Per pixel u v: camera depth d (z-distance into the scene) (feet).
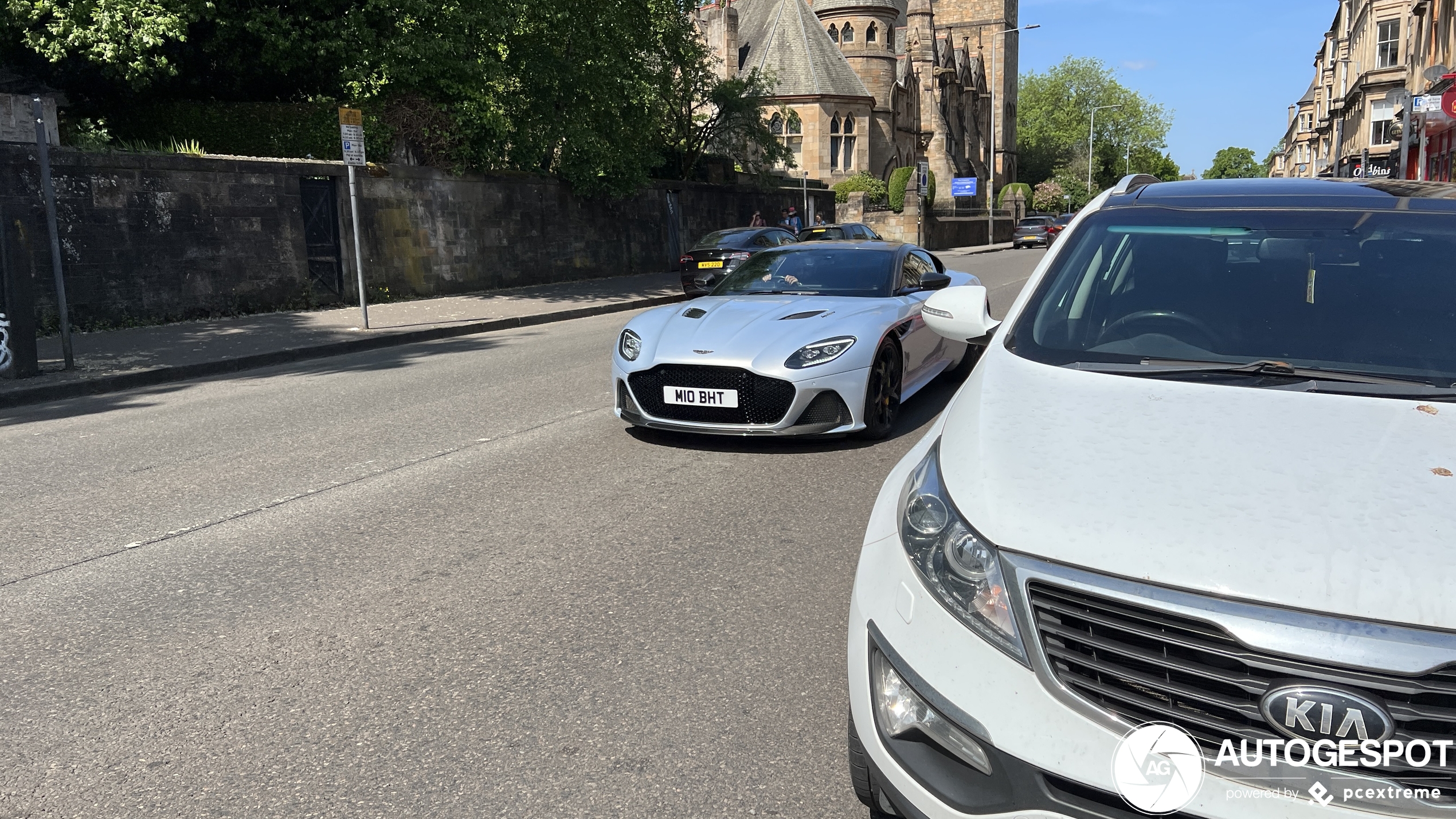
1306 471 6.45
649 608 12.77
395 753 9.43
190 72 59.62
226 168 50.57
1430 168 95.71
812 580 13.64
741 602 12.92
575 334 45.98
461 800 8.65
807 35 175.94
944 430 8.13
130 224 46.52
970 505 6.75
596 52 72.95
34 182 42.80
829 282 24.72
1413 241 9.51
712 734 9.67
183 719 10.19
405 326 47.47
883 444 21.62
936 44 230.27
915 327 23.81
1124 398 7.79
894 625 6.88
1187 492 6.35
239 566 14.73
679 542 15.34
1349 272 9.29
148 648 11.94
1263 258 9.64
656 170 98.99
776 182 118.21
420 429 24.36
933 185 158.92
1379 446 6.73
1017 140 324.60
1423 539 5.71
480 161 66.74
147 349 39.83
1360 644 5.31
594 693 10.54
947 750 6.43
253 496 18.65
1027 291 10.11
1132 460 6.80
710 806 8.47
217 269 50.49
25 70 56.65
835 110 173.78
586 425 24.23
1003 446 7.25
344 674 11.11
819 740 9.51
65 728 10.05
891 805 7.19
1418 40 117.50
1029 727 6.01
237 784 8.96
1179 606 5.67
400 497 18.26
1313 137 269.03
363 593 13.52
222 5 55.16
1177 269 9.70
